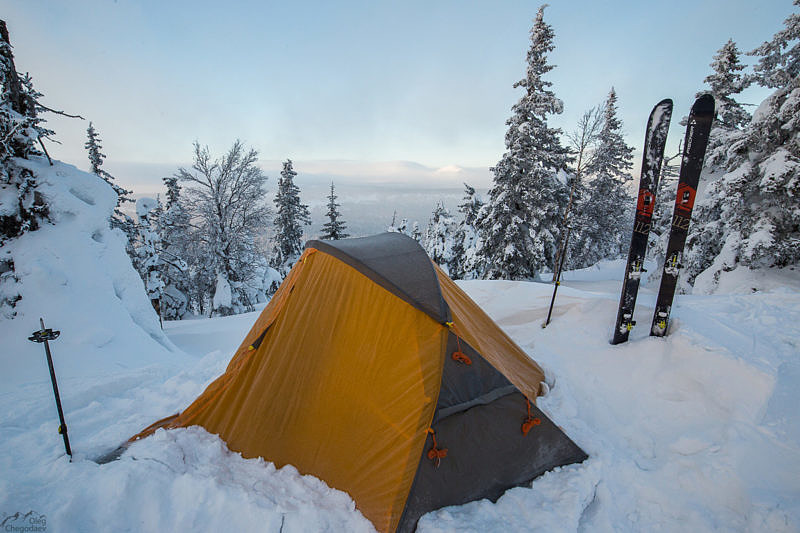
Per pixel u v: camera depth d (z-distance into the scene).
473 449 3.11
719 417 3.85
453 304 4.12
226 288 18.03
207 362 6.01
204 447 3.31
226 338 10.62
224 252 18.08
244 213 18.44
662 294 5.14
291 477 3.06
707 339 4.67
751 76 13.60
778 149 11.11
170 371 5.86
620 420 4.15
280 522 2.63
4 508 2.52
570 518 2.83
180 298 23.98
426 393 3.06
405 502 2.72
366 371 3.25
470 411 3.21
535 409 3.48
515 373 4.07
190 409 3.66
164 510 2.69
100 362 6.71
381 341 3.35
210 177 17.20
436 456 2.89
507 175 17.34
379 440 2.99
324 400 3.25
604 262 27.31
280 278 24.30
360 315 3.50
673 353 4.72
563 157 19.00
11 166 7.49
